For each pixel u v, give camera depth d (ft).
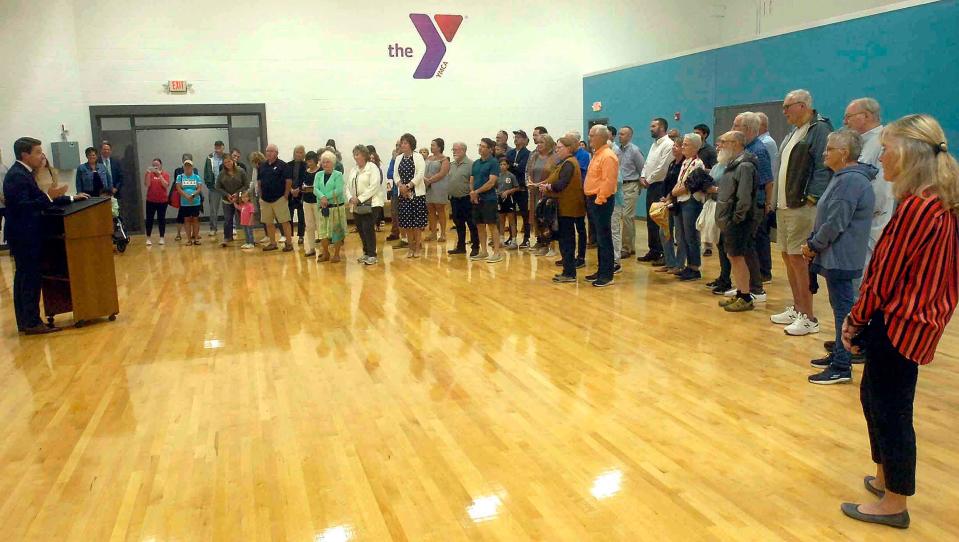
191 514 9.21
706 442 10.91
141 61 39.37
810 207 15.33
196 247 34.99
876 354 8.09
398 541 8.43
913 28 24.77
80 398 13.71
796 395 12.74
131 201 40.96
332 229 28.66
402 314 19.65
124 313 20.83
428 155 38.32
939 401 12.27
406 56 43.75
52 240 19.63
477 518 8.89
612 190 21.63
